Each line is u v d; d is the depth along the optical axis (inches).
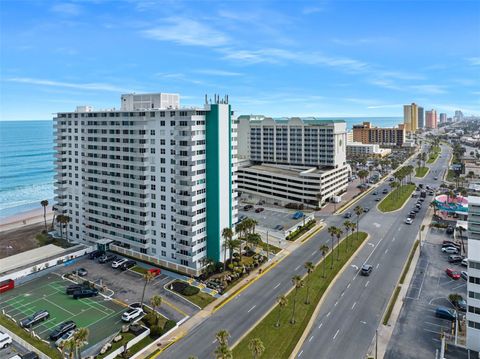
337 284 3619.6
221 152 3956.7
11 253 4813.0
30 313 3166.8
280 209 6786.4
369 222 5831.7
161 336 2778.1
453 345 2637.8
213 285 3590.1
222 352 2071.9
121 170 4419.3
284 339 2706.7
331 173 7313.0
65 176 5196.9
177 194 3954.2
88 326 2947.8
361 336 2748.5
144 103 4557.1
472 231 4377.5
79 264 4232.3
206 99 3944.4
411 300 3292.3
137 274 3924.7
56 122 5196.9
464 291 3457.2
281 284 3636.8
